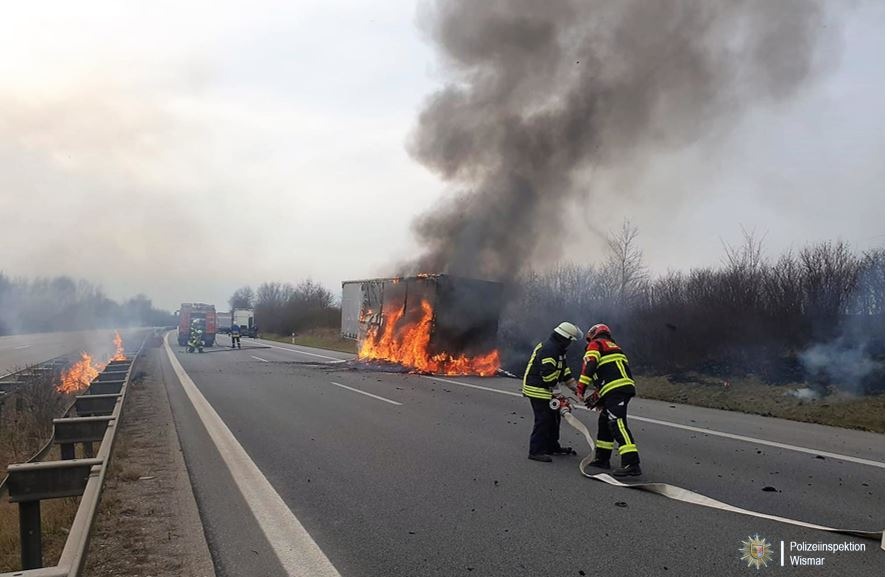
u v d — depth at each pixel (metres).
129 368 13.99
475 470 6.70
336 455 7.39
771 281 14.92
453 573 4.00
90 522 3.67
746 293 14.92
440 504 5.46
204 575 3.96
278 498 5.62
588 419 10.39
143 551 4.35
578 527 4.87
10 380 12.57
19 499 4.19
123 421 9.50
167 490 5.89
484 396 13.22
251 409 11.08
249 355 27.48
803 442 8.44
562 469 6.78
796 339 13.40
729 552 4.36
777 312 13.81
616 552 4.36
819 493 5.88
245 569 4.06
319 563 4.16
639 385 14.73
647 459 7.32
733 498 5.71
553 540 4.59
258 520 5.02
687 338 14.96
